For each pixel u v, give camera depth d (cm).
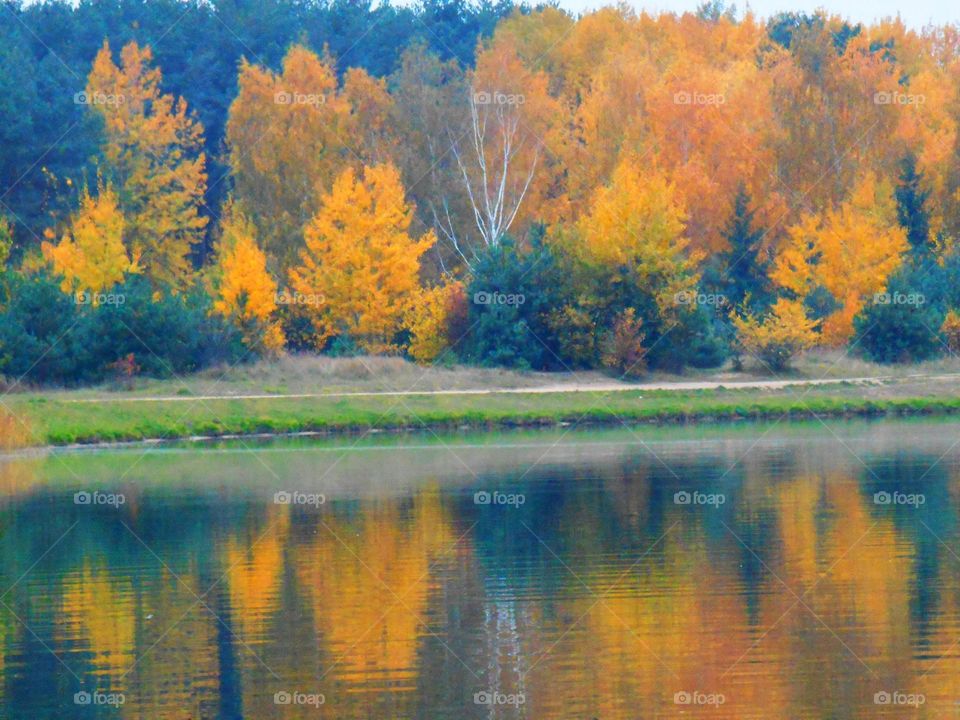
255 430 6088
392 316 8269
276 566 3166
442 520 3725
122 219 9300
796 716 2095
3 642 2562
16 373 6919
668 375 7681
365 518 3772
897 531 3462
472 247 10025
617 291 7862
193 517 3841
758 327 7850
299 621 2669
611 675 2302
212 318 7462
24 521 3809
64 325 7200
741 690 2220
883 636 2503
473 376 7350
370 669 2361
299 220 9806
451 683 2272
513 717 2108
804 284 8819
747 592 2844
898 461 4788
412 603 2792
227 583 2998
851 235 8694
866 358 7994
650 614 2680
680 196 9644
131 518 3834
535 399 6588
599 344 7744
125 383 6856
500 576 3027
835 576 2967
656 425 6278
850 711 2114
